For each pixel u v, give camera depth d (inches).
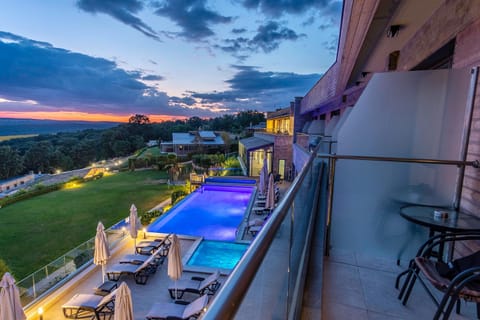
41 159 1678.2
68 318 234.1
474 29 99.9
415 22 146.9
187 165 1343.5
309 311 71.2
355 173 121.7
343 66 201.2
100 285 275.7
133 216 363.6
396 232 118.6
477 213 96.5
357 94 349.7
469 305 86.4
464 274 59.9
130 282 285.0
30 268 434.0
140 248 355.6
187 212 556.7
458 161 100.5
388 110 120.6
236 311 17.7
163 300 255.1
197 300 227.5
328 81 402.9
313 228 122.6
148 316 213.3
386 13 112.3
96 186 1059.3
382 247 120.3
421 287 95.6
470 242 95.7
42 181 1282.0
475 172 98.7
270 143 780.6
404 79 117.6
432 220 92.7
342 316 81.2
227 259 348.8
